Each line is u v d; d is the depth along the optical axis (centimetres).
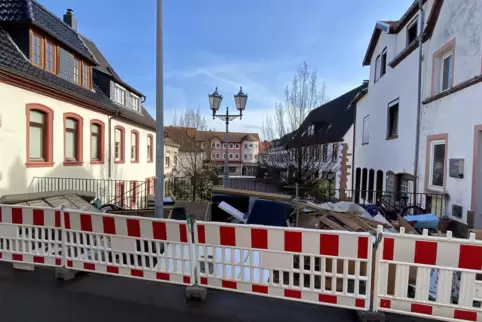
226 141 1224
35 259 441
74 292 386
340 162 2239
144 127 1997
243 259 360
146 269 395
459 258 301
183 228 375
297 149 1736
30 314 333
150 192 1864
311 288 340
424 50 877
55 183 1017
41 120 978
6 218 450
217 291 390
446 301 310
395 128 1134
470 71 664
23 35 934
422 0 895
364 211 627
